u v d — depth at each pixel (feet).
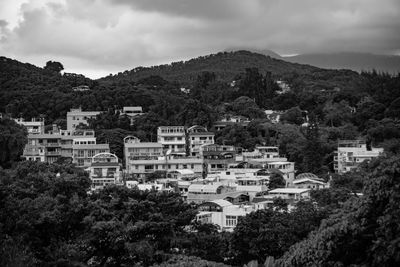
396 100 506.07
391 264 108.58
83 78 643.86
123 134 453.99
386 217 109.50
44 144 406.82
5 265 136.67
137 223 181.68
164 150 435.12
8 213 165.89
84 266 166.81
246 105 551.59
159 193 213.46
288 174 383.65
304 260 118.52
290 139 443.73
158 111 506.48
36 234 169.78
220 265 169.78
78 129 463.42
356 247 116.78
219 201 287.28
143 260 177.37
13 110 500.33
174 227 201.16
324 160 417.28
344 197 237.04
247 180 343.05
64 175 218.59
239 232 203.41
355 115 508.94
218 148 422.82
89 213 182.70
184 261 171.12
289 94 589.32
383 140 449.06
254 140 457.27
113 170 374.02
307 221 199.00
